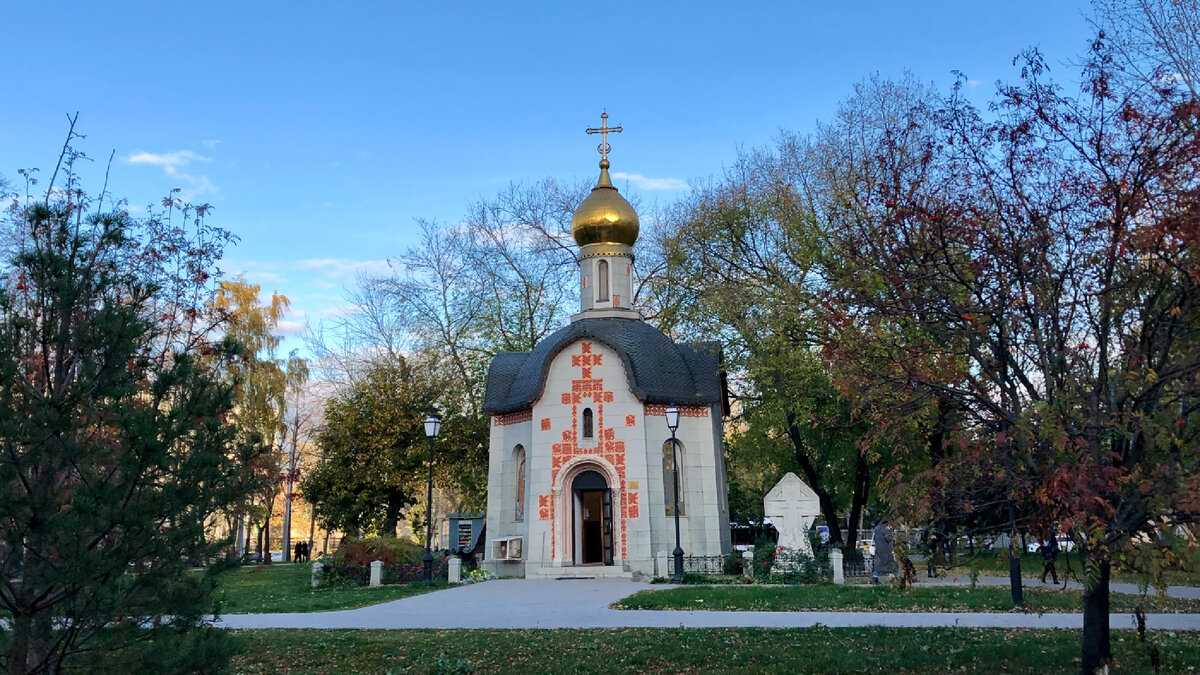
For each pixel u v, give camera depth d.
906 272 10.72
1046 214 10.14
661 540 29.98
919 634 14.69
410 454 39.50
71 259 9.11
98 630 8.12
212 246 21.56
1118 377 9.42
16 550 8.02
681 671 12.60
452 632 16.34
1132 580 21.06
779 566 25.89
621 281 35.16
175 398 9.02
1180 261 9.09
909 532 10.91
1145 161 9.48
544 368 31.27
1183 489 8.46
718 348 32.28
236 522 12.85
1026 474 9.89
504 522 32.06
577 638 15.23
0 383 8.12
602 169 36.91
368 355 47.28
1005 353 10.25
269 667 13.56
